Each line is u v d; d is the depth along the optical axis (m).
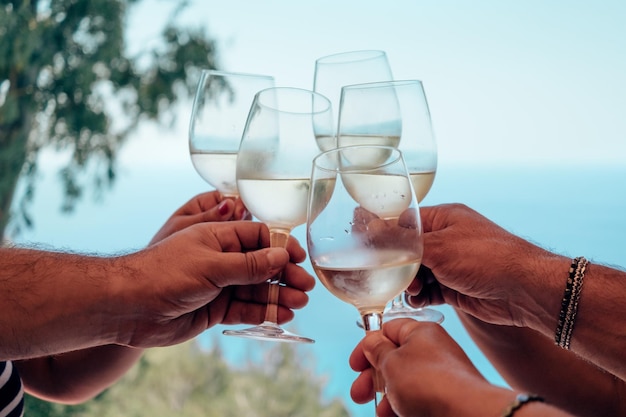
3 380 1.13
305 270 1.21
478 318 1.16
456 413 0.75
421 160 1.21
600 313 1.03
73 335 1.07
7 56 3.24
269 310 1.16
